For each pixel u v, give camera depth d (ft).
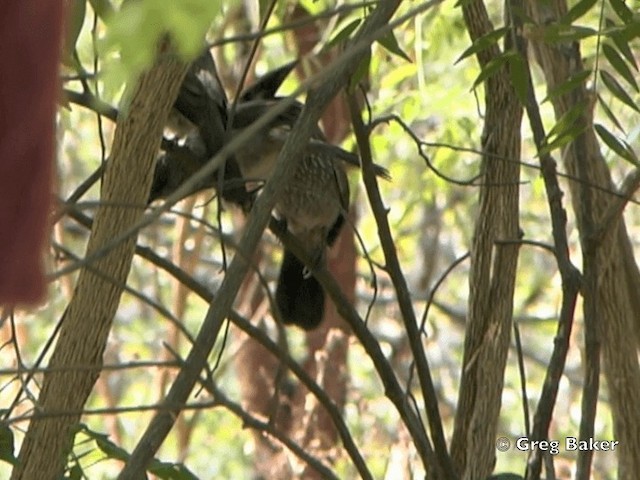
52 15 12.41
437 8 43.01
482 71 25.09
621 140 25.49
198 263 53.93
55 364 22.56
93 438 25.03
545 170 26.09
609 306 28.04
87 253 21.98
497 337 27.04
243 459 66.90
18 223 12.27
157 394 52.70
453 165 53.42
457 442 27.25
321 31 48.60
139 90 21.47
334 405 27.37
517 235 27.50
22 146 12.32
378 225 26.53
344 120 47.65
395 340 62.54
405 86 52.70
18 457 23.31
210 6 11.43
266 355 53.88
